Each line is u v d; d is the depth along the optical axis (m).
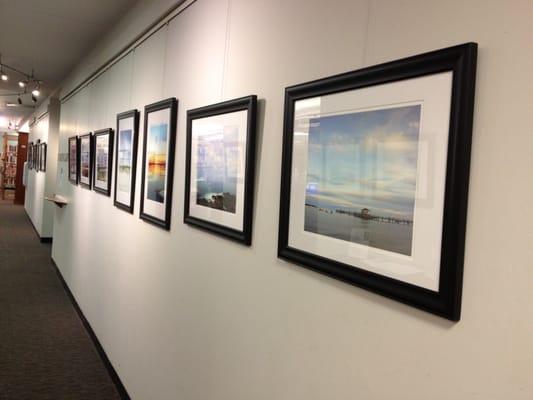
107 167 3.54
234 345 1.65
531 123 0.74
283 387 1.35
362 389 1.06
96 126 4.12
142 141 2.79
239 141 1.63
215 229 1.78
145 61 2.83
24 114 11.61
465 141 0.82
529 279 0.73
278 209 1.42
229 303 1.70
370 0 1.08
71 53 4.67
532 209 0.73
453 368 0.85
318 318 1.22
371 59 1.07
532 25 0.74
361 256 1.05
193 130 2.02
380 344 1.01
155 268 2.48
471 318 0.82
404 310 0.96
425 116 0.90
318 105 1.21
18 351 3.38
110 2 3.06
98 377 3.10
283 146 1.34
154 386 2.38
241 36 1.70
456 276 0.83
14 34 4.00
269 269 1.45
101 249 3.64
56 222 6.09
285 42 1.42
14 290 4.91
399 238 0.96
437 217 0.87
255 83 1.58
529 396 0.72
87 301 3.99
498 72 0.79
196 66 2.09
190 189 2.04
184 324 2.08
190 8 2.19
